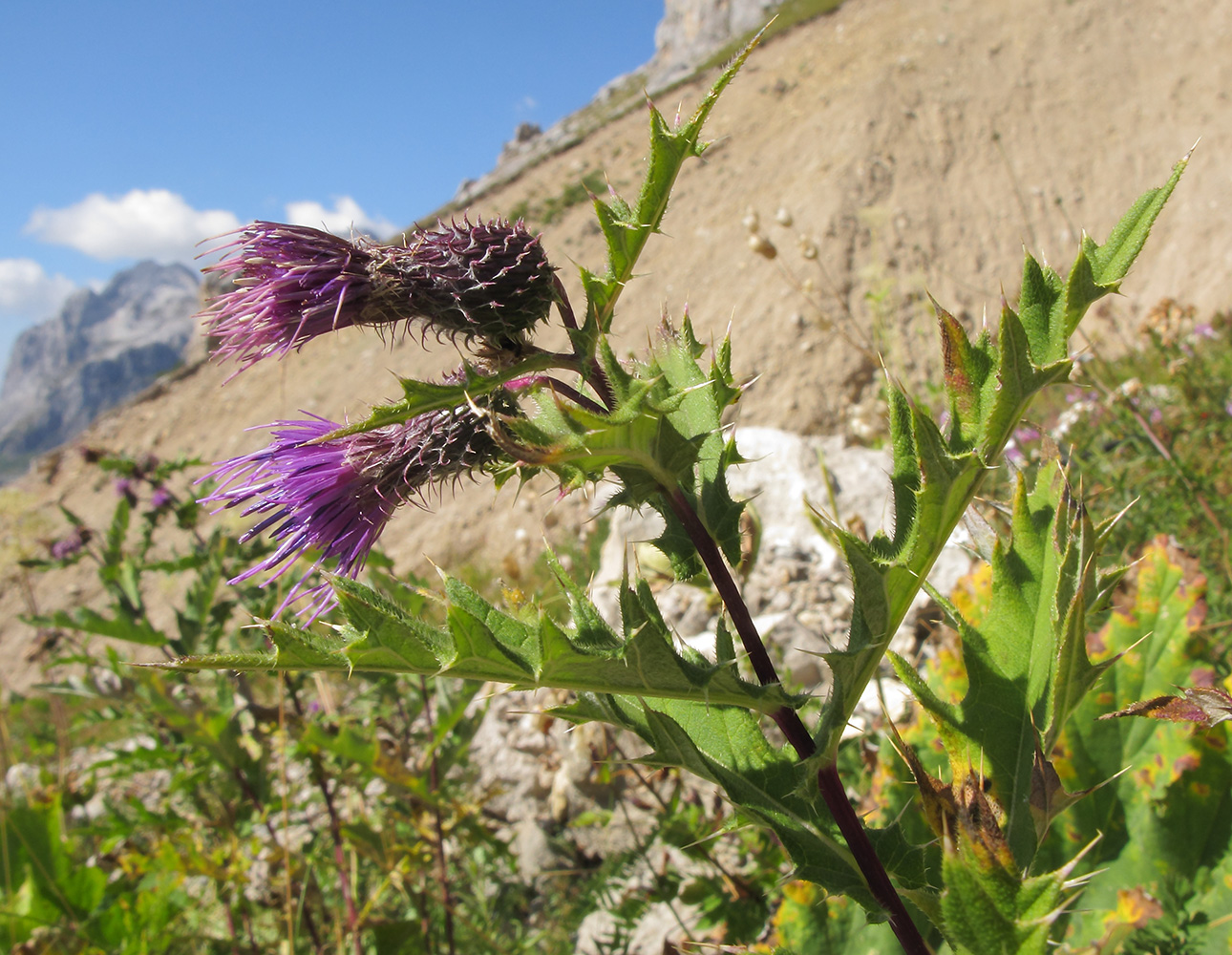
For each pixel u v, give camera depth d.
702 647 4.01
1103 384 6.16
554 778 4.35
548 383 1.45
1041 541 1.48
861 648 1.26
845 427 10.84
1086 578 1.34
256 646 3.65
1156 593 2.08
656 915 3.28
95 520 22.91
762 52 31.59
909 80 20.25
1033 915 1.08
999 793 1.41
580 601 1.33
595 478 1.39
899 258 15.43
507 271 1.46
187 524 4.32
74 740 5.55
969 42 21.67
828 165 17.95
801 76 25.31
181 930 3.61
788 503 5.50
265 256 1.47
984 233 16.03
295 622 1.52
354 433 1.20
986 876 1.09
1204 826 1.95
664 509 1.49
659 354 1.55
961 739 1.36
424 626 1.21
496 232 1.50
